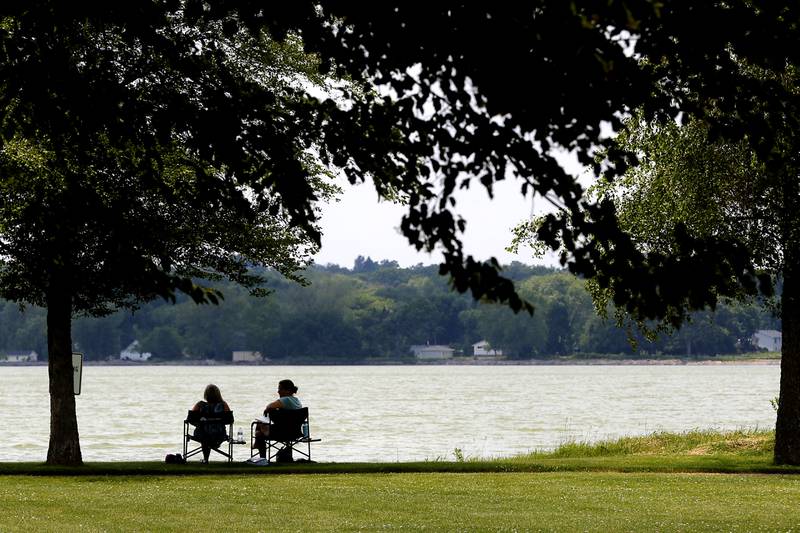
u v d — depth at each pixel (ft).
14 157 106.63
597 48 50.67
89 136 77.25
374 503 106.11
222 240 154.92
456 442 279.90
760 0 61.26
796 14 62.28
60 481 129.90
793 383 165.17
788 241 152.15
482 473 144.77
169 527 89.25
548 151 56.44
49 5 69.46
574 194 56.85
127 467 148.36
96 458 220.64
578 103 53.67
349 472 145.18
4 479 133.18
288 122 70.64
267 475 139.33
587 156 57.16
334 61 64.54
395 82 61.21
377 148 67.26
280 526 90.33
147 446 255.70
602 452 217.15
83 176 89.51
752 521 95.20
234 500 107.96
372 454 236.84
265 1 61.72
